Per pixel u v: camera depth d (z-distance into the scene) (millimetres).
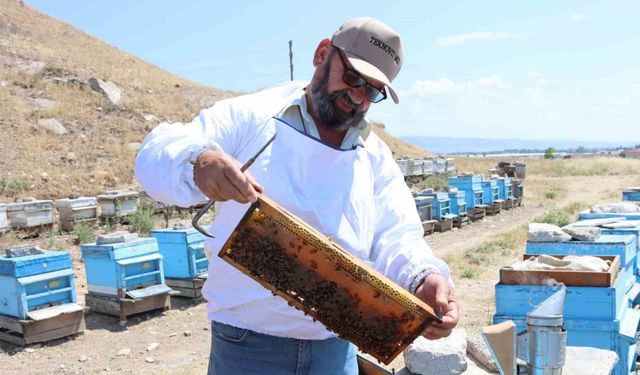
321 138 2133
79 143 21922
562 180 32188
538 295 4582
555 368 2488
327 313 1870
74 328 7887
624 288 5035
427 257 2180
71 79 27641
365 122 2207
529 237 5523
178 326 8430
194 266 9539
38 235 13523
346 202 2084
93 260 8672
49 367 6922
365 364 2982
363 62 1928
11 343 7547
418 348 5199
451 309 1970
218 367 2188
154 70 39125
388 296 1759
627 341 4410
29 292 7562
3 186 16938
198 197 1784
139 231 14516
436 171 27453
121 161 21297
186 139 1836
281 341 2105
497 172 31734
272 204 1659
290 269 1783
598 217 7355
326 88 2012
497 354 2521
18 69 27703
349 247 2102
